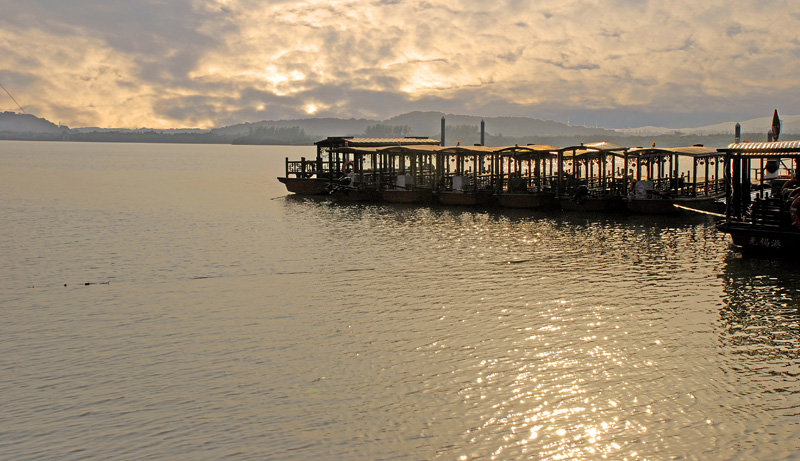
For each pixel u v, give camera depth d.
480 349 25.28
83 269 40.56
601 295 32.94
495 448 18.27
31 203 79.94
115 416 20.19
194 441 18.70
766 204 40.94
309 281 36.81
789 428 19.02
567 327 27.80
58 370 23.75
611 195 65.44
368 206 74.50
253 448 18.31
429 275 37.88
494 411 20.28
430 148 79.00
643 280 35.97
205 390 21.92
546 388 21.78
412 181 77.56
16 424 19.77
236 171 165.00
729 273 37.19
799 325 27.77
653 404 20.58
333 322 28.95
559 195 66.56
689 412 20.05
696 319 28.72
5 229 57.44
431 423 19.59
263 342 26.45
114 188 105.19
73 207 75.75
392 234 53.44
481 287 34.88
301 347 25.78
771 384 21.88
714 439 18.53
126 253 45.91
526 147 78.62
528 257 42.91
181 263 42.22
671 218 60.59
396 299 32.62
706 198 58.47
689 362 23.77
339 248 47.12
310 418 19.94
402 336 26.92
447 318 29.30
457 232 54.12
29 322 29.48
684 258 41.72
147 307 31.84
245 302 32.53
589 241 48.91
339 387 22.05
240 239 51.78
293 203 79.38
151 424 19.67
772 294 32.59
